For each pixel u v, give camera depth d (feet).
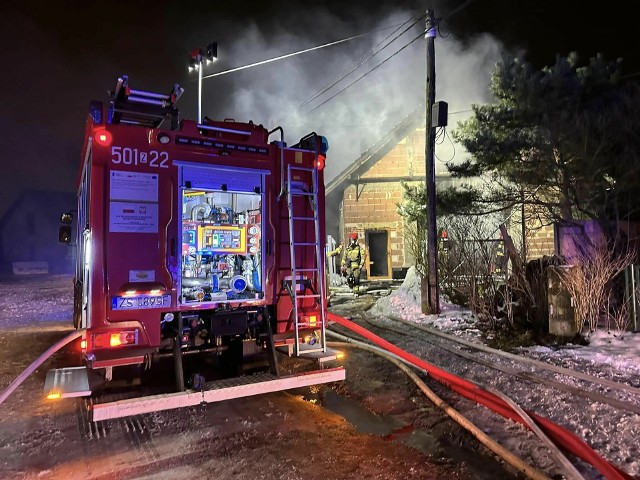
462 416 14.33
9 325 34.91
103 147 14.85
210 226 16.88
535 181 33.45
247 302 16.55
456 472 11.41
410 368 19.56
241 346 17.28
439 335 26.09
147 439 13.69
